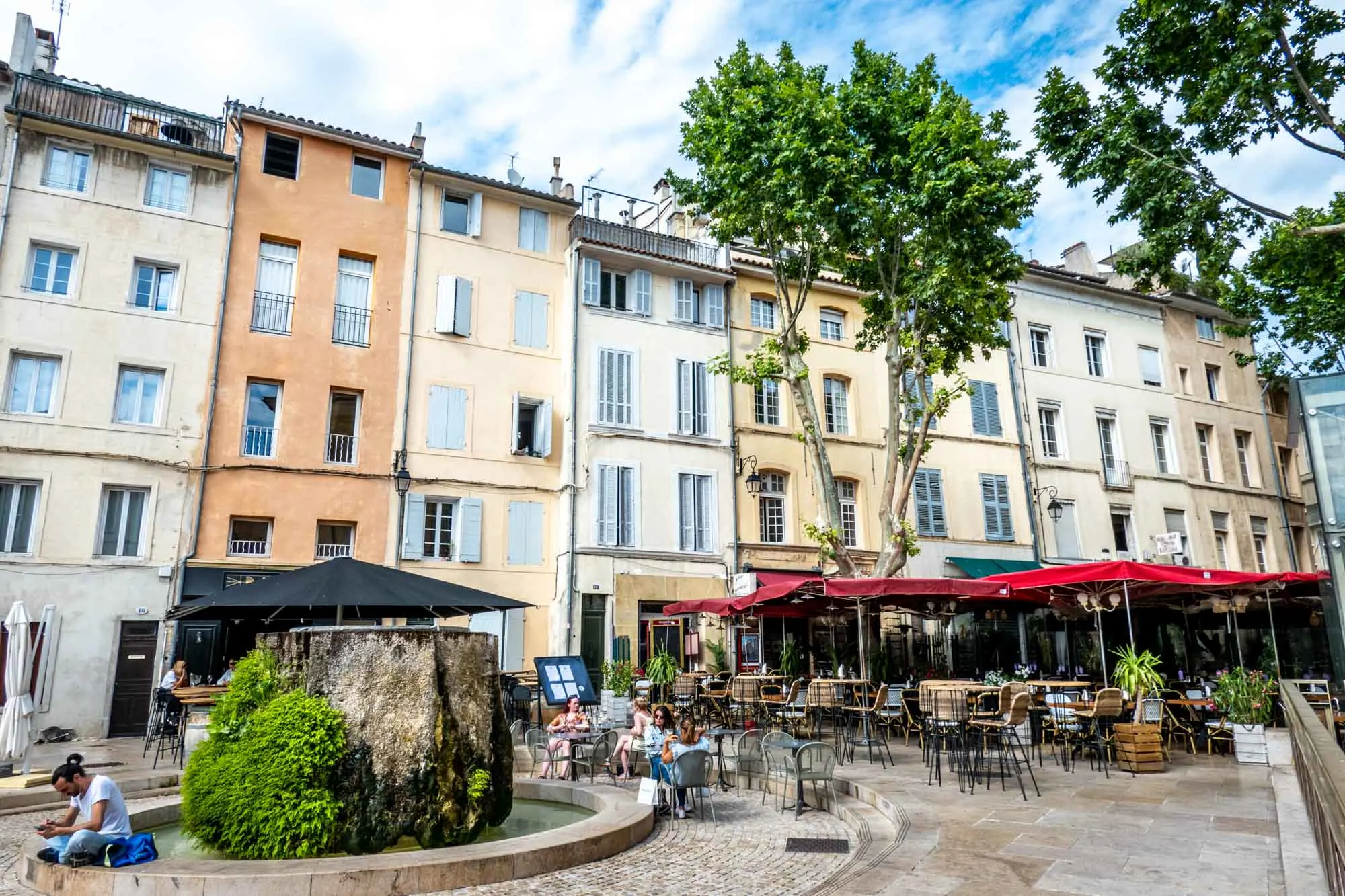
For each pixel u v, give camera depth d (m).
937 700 10.74
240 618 14.09
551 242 22.72
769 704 15.22
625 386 22.12
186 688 13.41
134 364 17.53
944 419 25.75
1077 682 12.91
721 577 22.12
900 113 17.41
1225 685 12.12
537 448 21.31
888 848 7.21
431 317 20.67
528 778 10.85
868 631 18.22
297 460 18.62
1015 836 7.50
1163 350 30.17
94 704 15.98
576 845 7.43
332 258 19.88
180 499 17.41
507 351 21.41
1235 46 12.23
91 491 16.66
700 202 19.30
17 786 10.58
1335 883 4.37
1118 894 5.80
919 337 18.39
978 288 17.52
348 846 7.28
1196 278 30.31
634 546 21.28
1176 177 13.12
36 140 17.44
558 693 16.28
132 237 17.95
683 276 23.70
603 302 22.75
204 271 18.52
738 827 9.11
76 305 17.20
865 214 16.89
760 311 24.97
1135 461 28.39
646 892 6.64
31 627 15.28
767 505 23.67
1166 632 22.84
